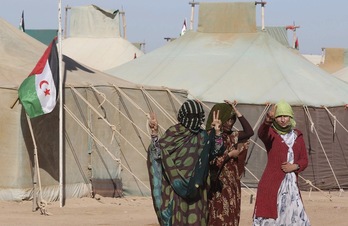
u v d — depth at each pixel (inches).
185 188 390.3
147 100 916.6
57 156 821.9
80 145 848.3
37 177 786.2
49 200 808.3
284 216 456.1
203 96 1146.7
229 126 445.1
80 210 758.5
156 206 396.2
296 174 460.8
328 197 996.6
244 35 1315.2
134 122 900.0
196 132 396.5
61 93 799.1
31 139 796.6
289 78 1192.8
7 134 790.5
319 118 1120.8
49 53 781.3
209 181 401.7
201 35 1341.0
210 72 1216.2
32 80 776.9
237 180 443.5
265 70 1208.8
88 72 921.5
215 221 435.8
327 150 1122.7
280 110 460.1
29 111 775.1
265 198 457.4
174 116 941.8
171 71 1242.0
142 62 1309.1
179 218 393.7
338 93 1182.3
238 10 1330.0
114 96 887.1
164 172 395.5
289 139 460.4
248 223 673.0
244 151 448.1
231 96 1136.8
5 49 888.3
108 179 864.9
